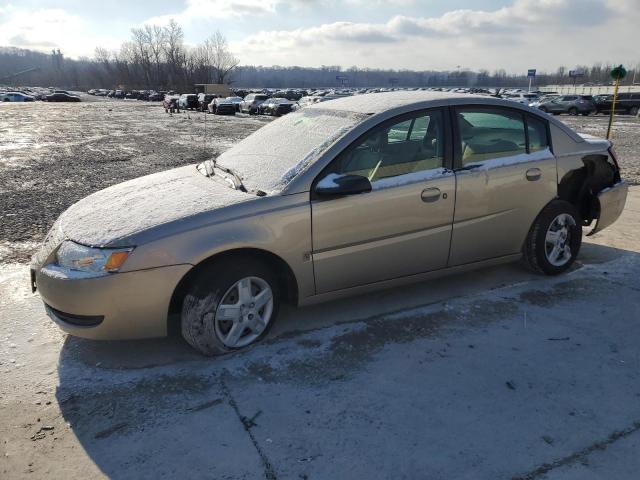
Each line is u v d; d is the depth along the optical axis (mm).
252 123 31719
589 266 4871
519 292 4285
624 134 20984
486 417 2721
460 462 2402
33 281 3404
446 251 3953
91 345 3479
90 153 15289
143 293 3004
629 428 2625
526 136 4273
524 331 3639
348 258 3547
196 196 3395
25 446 2533
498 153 4113
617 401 2846
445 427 2645
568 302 4098
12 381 3070
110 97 103125
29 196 8516
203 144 18203
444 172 3818
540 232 4379
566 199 4895
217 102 42781
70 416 2756
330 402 2857
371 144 3584
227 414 2764
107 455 2473
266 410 2793
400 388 2979
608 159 4762
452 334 3604
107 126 28203
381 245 3639
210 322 3164
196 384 3035
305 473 2348
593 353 3344
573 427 2637
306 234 3348
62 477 2340
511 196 4129
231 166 3896
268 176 3518
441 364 3227
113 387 3010
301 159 3502
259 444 2535
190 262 3041
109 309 2986
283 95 67938
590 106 36469
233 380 3072
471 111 3998
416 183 3680
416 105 3787
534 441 2537
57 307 3080
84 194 8727
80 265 3033
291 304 3559
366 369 3176
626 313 3902
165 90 100750
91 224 3254
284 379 3078
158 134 22844
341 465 2393
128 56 112562
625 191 4996
